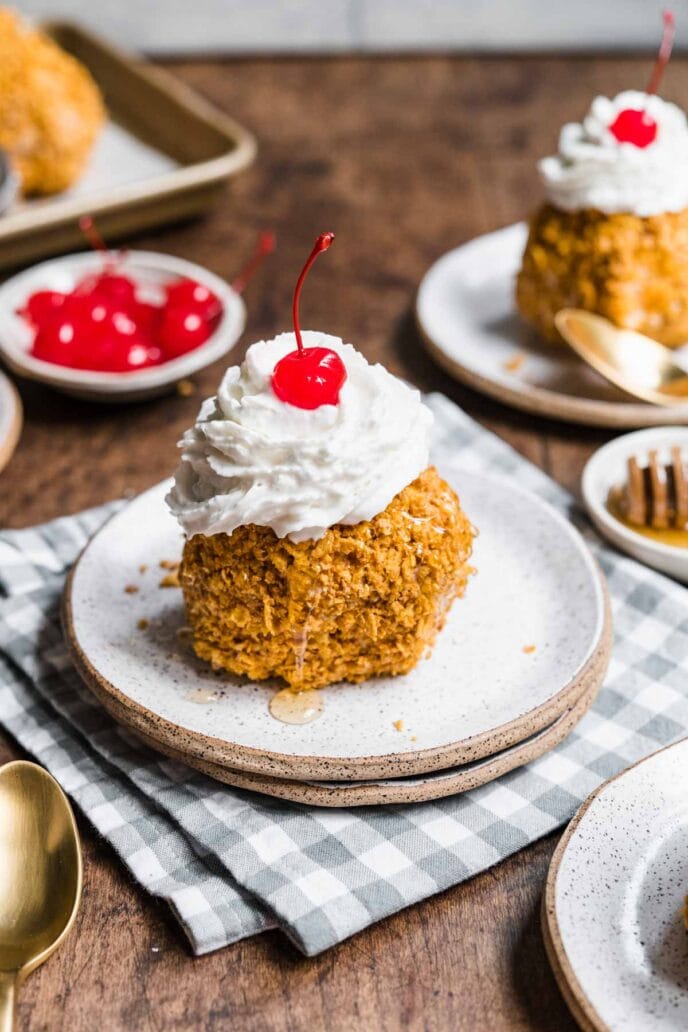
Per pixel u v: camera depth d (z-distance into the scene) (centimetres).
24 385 70
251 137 91
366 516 51
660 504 60
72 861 48
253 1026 45
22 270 78
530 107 95
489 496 59
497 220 82
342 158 88
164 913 48
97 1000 46
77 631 53
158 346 69
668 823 48
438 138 91
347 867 48
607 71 100
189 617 53
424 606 52
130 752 52
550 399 66
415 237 80
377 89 98
